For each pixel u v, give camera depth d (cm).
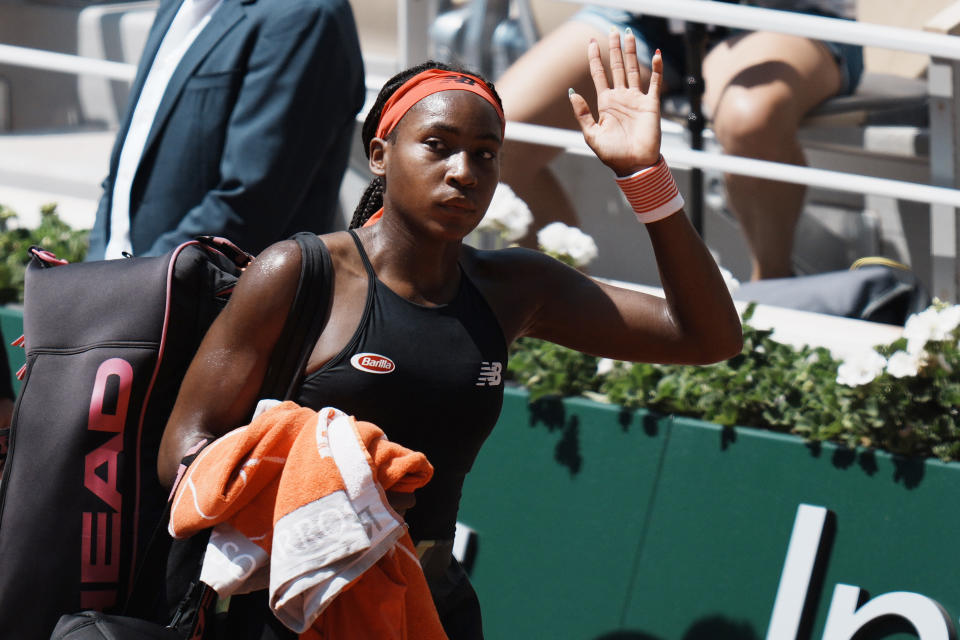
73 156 2105
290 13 1134
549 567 1305
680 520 1263
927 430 1187
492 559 1327
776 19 1364
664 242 834
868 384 1211
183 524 694
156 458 834
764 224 1666
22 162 2030
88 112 2395
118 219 1215
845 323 1446
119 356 820
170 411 840
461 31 1811
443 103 742
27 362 858
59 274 867
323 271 750
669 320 870
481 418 790
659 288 1639
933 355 1195
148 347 820
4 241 1662
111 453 818
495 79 1823
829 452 1216
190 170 1164
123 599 824
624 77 846
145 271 840
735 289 1431
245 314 743
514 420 1333
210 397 749
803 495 1221
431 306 775
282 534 680
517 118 1662
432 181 739
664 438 1278
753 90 1630
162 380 830
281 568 675
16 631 821
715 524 1249
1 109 2442
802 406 1246
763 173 1449
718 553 1244
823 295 1523
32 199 1855
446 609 843
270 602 686
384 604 719
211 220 1137
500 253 852
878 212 1816
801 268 1812
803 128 1766
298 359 751
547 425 1320
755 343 1304
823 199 1814
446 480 800
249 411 757
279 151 1130
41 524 818
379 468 699
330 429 695
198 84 1154
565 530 1305
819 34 1348
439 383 762
